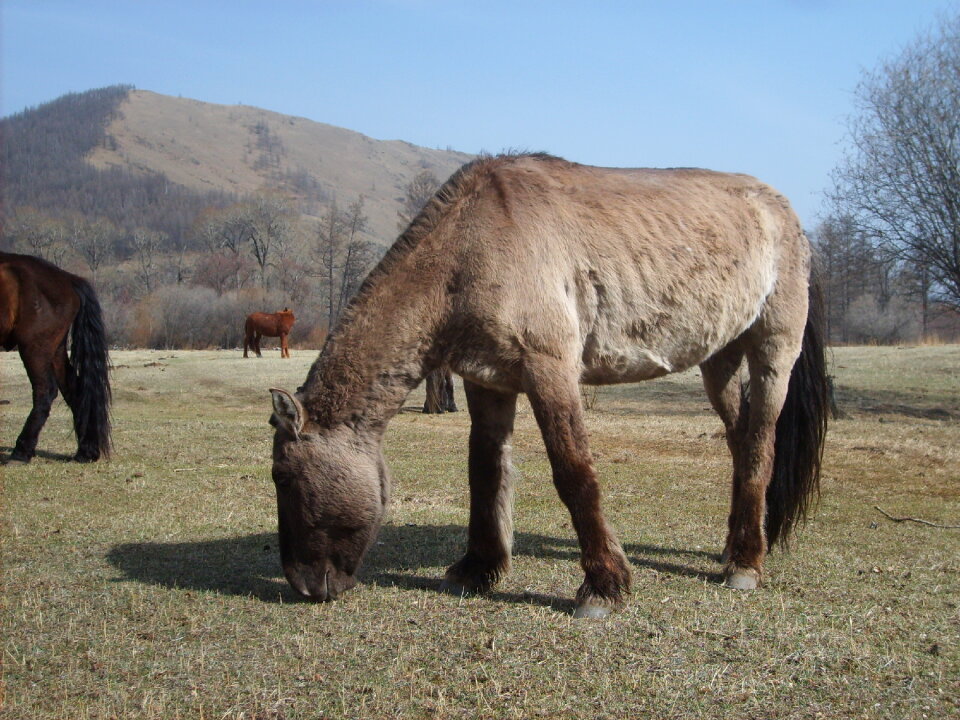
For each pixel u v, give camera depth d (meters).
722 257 5.27
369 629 4.41
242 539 6.32
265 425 13.86
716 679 3.79
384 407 4.81
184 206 113.06
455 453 11.45
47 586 5.08
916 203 18.23
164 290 48.19
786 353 5.61
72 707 3.50
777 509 5.81
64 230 71.69
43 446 11.21
